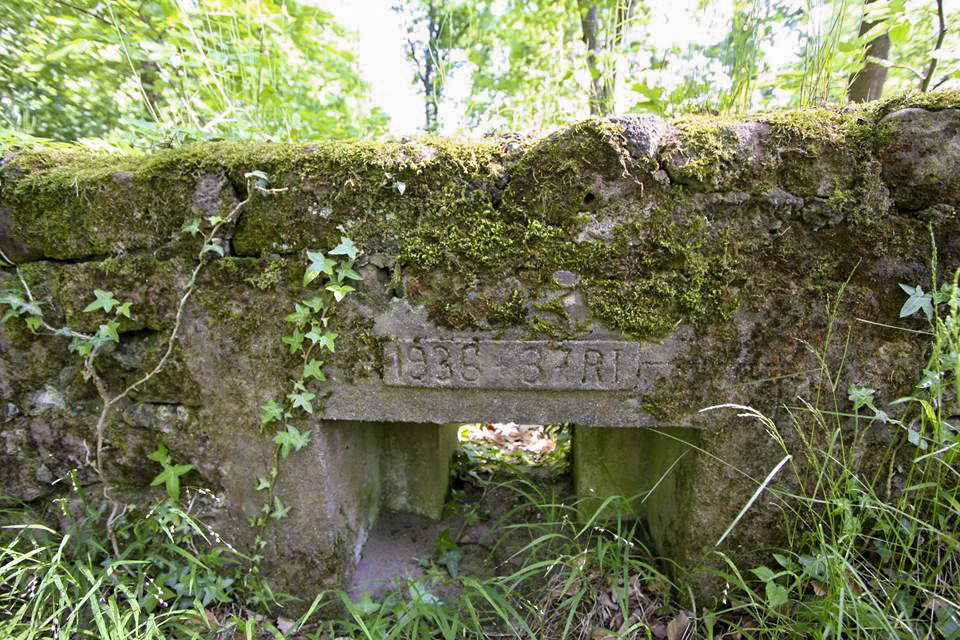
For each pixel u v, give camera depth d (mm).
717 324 1264
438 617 1445
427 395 1390
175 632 1466
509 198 1243
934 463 1298
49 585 1426
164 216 1348
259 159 1283
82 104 3498
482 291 1299
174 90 2373
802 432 1300
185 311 1396
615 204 1223
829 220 1190
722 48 2002
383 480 2025
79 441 1542
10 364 1503
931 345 1224
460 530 1978
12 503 1604
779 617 1284
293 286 1347
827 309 1235
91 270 1404
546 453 2674
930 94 1135
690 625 1413
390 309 1340
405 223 1281
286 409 1425
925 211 1167
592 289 1268
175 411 1485
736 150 1171
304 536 1533
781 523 1384
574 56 2660
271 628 1446
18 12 2900
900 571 1239
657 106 2154
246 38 2314
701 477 1379
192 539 1566
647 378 1310
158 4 2277
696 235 1219
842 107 1234
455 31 2945
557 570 1698
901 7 1814
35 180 1368
